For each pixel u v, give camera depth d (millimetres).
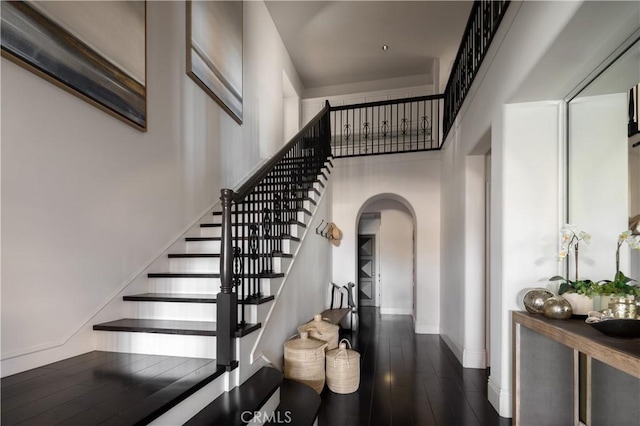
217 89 4055
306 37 6367
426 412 2691
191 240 3334
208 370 1870
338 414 2648
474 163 3885
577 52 1935
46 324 1977
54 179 2057
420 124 7641
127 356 2125
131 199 2691
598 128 2232
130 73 2682
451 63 7227
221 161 4195
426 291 5434
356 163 5836
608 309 1957
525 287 2639
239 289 2629
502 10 2607
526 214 2656
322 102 8086
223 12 4254
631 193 2023
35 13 1950
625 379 2062
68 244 2131
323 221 4969
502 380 2656
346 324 5633
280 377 2195
